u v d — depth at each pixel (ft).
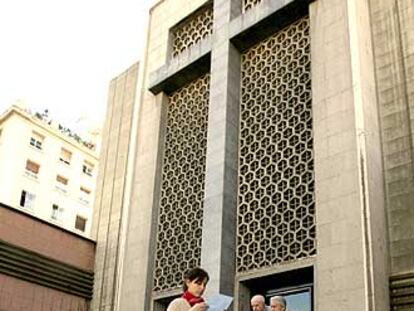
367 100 37.93
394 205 35.76
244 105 46.85
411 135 36.40
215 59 48.93
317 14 42.70
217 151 45.06
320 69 40.83
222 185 43.45
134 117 56.18
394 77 38.55
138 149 54.34
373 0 41.70
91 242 55.16
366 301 32.60
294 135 41.91
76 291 51.93
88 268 53.88
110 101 62.64
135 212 51.65
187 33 55.57
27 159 120.26
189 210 47.57
